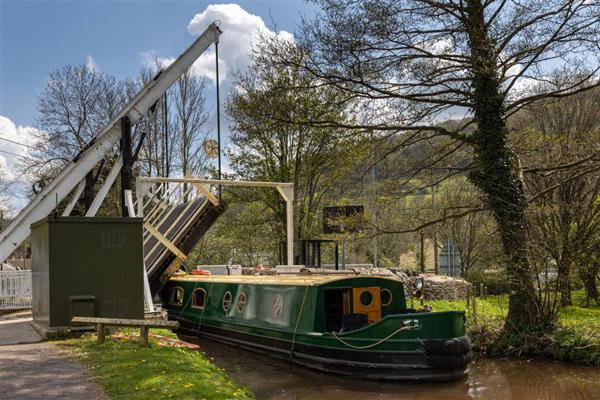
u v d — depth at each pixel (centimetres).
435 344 1334
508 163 1802
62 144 3841
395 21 1788
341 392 1282
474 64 1764
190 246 2248
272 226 3491
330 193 3378
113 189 3847
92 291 1264
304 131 3058
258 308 1766
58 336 1221
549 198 1938
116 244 1292
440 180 2059
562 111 2561
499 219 1805
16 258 5291
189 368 1009
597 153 1795
